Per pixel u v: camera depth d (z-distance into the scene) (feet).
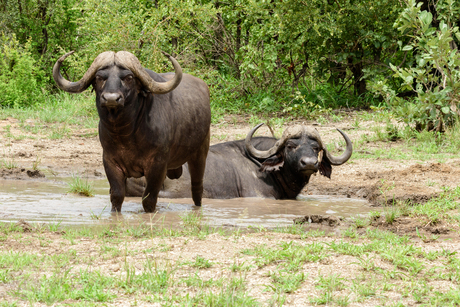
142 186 66.85
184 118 57.36
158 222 49.75
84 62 148.97
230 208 61.67
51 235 42.75
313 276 33.71
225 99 143.23
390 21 134.62
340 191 75.00
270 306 28.22
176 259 36.50
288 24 134.62
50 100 158.40
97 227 46.60
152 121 51.96
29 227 44.37
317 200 69.72
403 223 51.19
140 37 138.21
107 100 46.24
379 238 44.65
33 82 160.04
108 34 140.67
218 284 31.40
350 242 42.65
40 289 29.91
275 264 35.99
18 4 208.95
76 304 27.89
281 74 150.00
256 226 49.78
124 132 50.24
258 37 139.74
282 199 72.49
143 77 49.60
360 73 147.02
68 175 79.87
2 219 48.70
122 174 54.08
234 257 35.91
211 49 158.92
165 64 140.67
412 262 35.50
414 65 136.77
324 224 51.96
